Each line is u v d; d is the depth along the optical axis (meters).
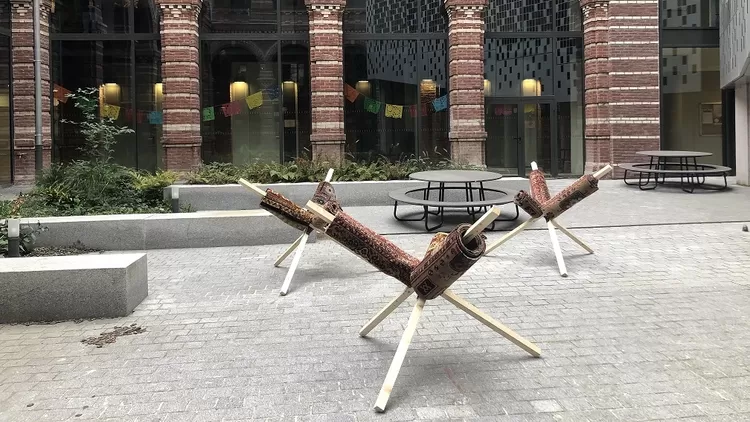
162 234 9.06
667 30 18.81
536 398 3.89
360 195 13.45
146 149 18.44
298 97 18.66
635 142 18.36
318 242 9.43
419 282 4.22
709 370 4.29
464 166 15.88
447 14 18.67
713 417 3.60
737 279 6.80
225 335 5.20
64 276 5.66
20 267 5.71
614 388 4.02
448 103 18.95
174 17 17.44
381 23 18.81
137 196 11.55
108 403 3.89
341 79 18.17
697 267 7.40
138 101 18.36
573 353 4.66
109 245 8.94
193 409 3.79
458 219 11.40
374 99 18.84
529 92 19.36
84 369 4.46
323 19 17.89
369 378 4.25
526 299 6.15
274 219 9.33
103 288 5.72
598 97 18.34
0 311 5.60
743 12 13.30
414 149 19.02
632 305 5.88
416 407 3.79
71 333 5.29
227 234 9.23
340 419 3.64
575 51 19.25
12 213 8.33
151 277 7.29
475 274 7.20
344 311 5.87
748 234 9.48
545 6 19.28
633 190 15.55
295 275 7.34
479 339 5.01
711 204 12.67
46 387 4.15
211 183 13.20
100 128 11.91
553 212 7.46
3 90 17.72
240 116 18.66
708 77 19.19
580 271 7.30
